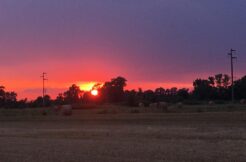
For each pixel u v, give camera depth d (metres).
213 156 18.88
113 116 60.59
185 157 18.72
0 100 144.25
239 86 135.88
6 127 46.88
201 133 30.70
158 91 139.75
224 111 64.56
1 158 19.67
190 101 111.06
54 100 150.75
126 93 150.38
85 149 22.38
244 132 31.03
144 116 57.88
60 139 29.14
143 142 25.38
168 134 30.30
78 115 69.00
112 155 19.81
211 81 141.50
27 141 27.97
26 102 138.25
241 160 17.78
